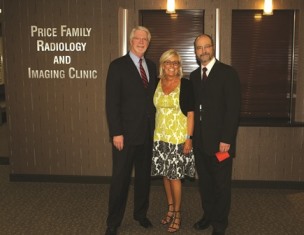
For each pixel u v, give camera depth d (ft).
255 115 15.69
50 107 15.89
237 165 15.55
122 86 10.34
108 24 15.17
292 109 15.37
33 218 12.37
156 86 10.91
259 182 15.56
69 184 16.02
